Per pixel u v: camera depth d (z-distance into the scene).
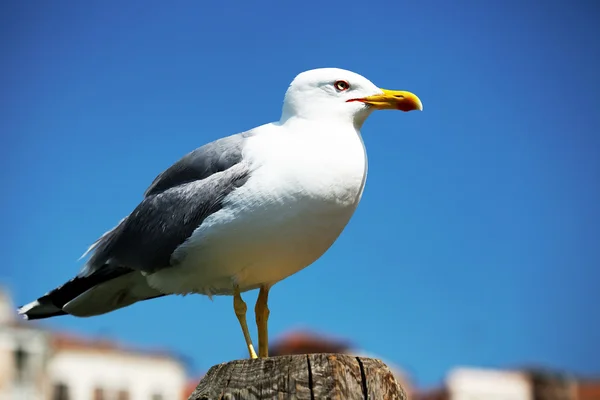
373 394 5.29
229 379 5.40
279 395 5.27
